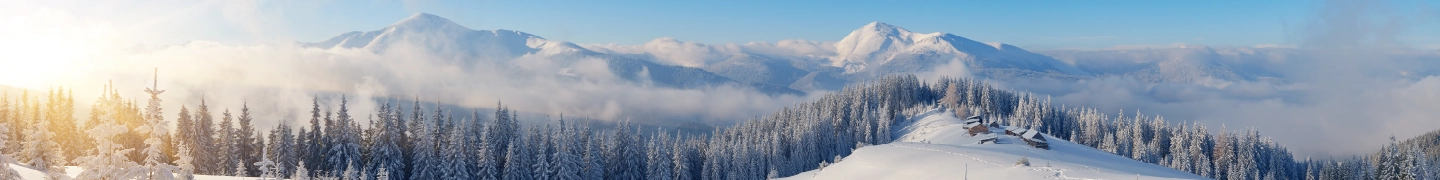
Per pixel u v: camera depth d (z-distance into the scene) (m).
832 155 152.62
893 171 80.19
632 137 116.94
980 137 140.25
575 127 112.69
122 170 33.00
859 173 83.69
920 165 81.38
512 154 91.38
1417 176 92.38
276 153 80.50
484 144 90.19
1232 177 145.75
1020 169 69.56
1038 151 101.88
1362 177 119.56
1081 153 112.00
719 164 117.56
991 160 80.81
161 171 34.19
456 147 86.19
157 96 34.84
